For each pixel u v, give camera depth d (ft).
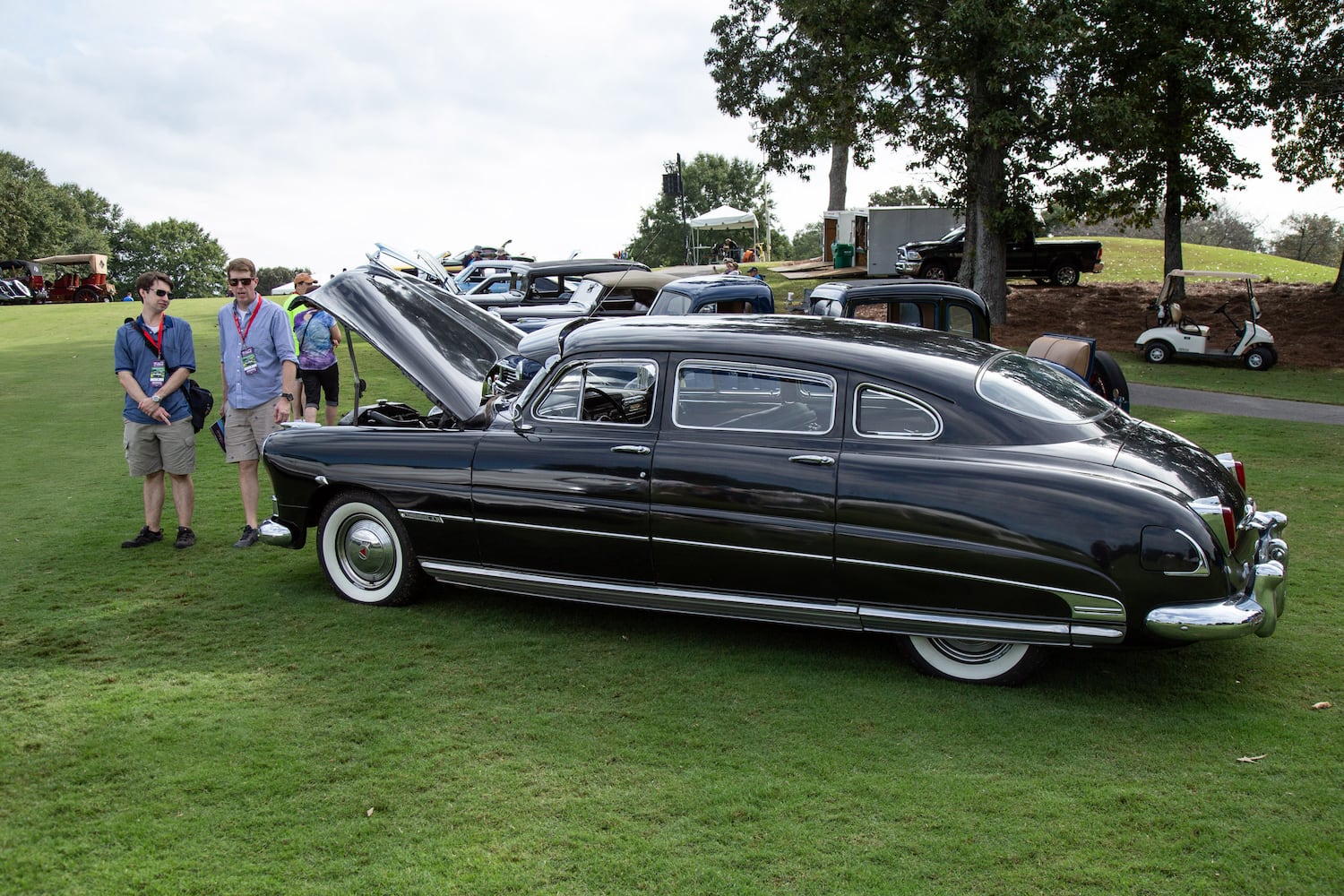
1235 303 84.69
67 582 19.62
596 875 9.86
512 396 19.48
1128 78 74.59
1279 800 11.21
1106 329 75.82
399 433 18.04
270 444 18.86
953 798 11.30
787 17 85.87
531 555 16.72
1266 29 77.56
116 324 85.71
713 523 15.15
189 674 14.97
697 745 12.64
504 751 12.48
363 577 18.42
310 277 31.35
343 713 13.58
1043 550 13.35
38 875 9.92
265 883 9.76
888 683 14.69
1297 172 86.63
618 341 16.39
